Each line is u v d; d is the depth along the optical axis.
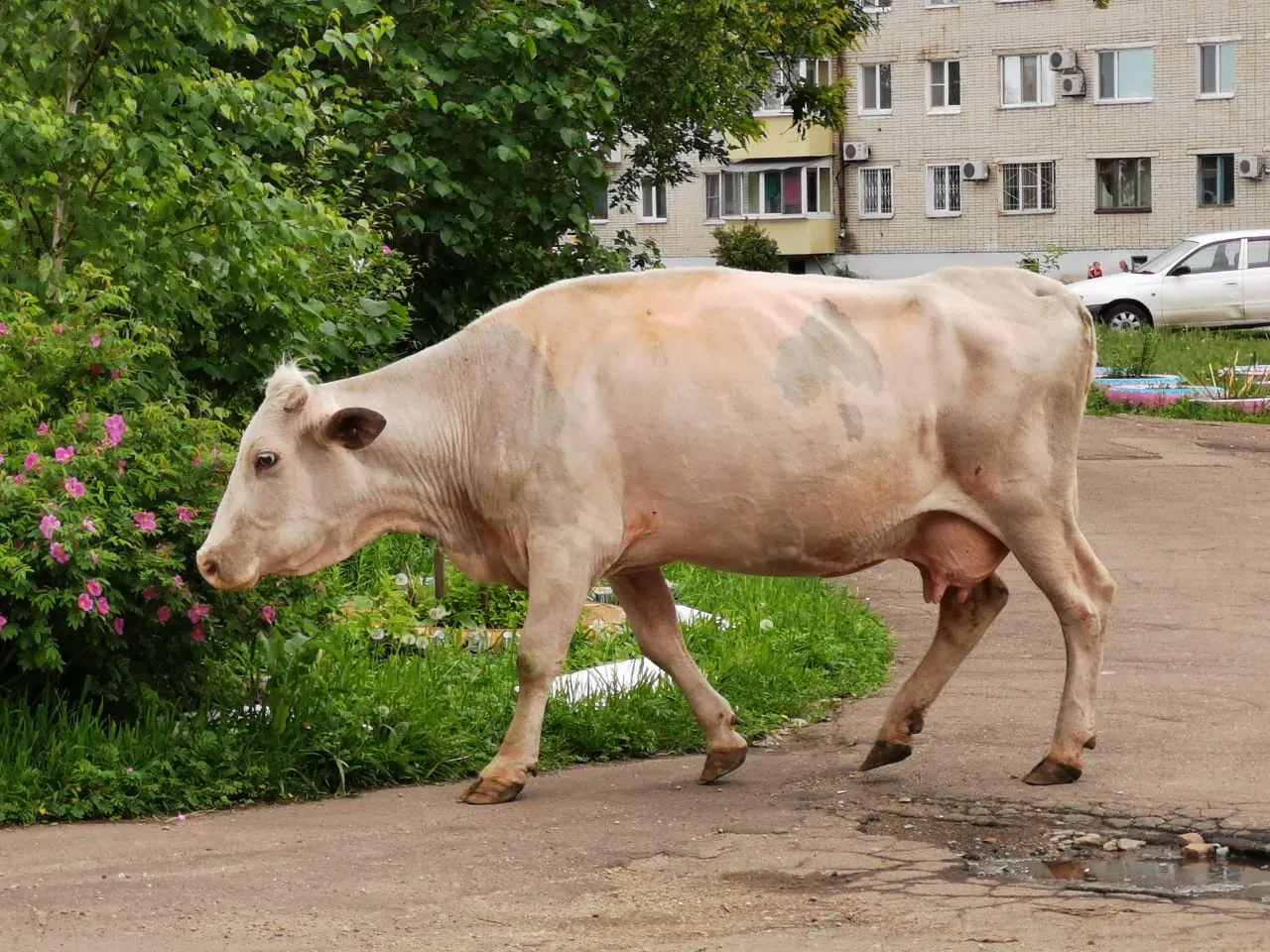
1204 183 52.66
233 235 10.08
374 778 7.99
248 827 7.17
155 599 7.84
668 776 8.15
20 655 7.65
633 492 7.47
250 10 13.06
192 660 8.14
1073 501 7.69
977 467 7.57
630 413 7.41
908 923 5.77
